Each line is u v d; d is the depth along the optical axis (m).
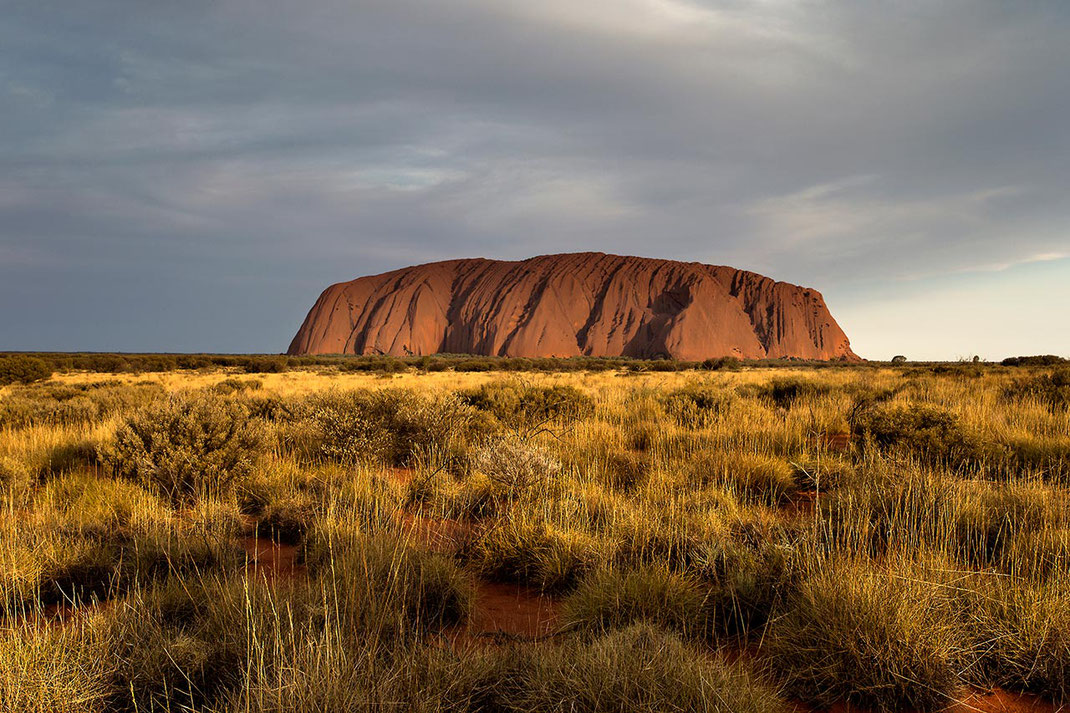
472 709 2.52
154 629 3.09
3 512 5.31
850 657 2.84
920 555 3.62
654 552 4.26
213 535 4.74
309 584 3.61
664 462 7.23
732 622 3.48
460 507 5.83
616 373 47.06
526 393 12.33
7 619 3.37
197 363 60.91
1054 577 3.41
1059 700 2.72
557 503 5.13
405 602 3.48
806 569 3.62
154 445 6.50
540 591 4.16
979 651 2.95
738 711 2.32
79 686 2.55
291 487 6.40
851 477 6.02
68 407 11.98
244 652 2.86
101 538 4.72
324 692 2.33
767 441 8.45
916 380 18.44
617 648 2.65
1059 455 6.95
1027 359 46.12
